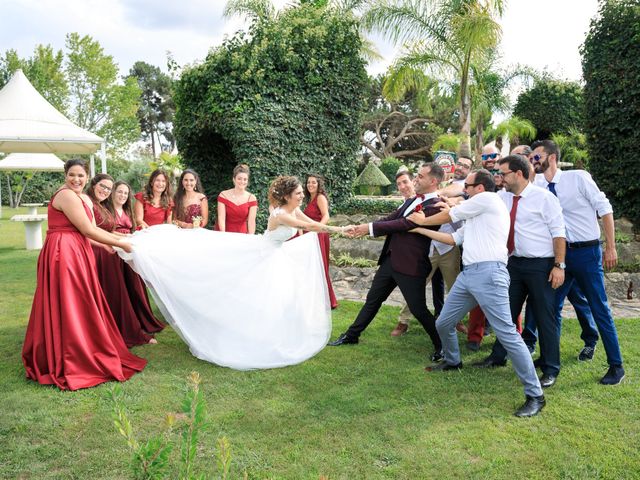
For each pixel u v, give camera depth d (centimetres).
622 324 557
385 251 485
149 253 443
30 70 3494
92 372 401
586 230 413
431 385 398
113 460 286
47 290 402
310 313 487
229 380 407
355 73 1089
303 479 270
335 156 1079
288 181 472
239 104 974
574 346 488
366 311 495
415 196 481
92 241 491
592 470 279
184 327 452
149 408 353
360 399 370
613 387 390
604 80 877
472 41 1219
